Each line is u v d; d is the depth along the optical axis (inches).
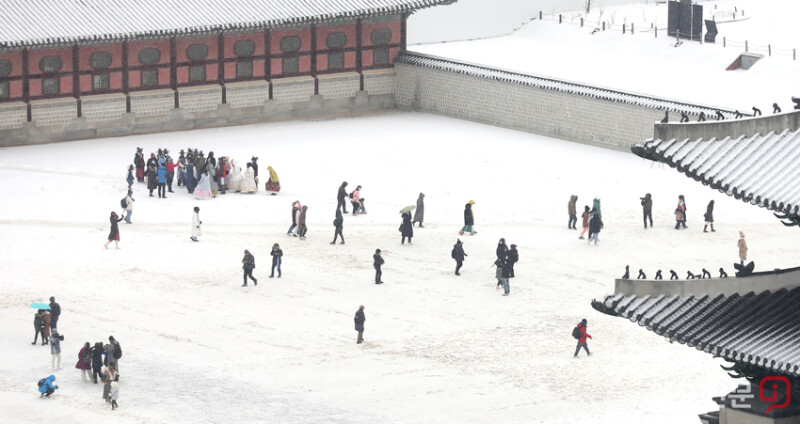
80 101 5826.8
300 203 5017.2
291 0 6176.2
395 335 3801.7
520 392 3393.2
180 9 5964.6
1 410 3272.6
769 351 2320.4
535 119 5974.4
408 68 6427.2
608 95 5713.6
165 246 4498.0
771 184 2266.2
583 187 5226.4
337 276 4274.1
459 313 3981.3
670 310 2420.0
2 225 4653.1
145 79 5964.6
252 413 3280.0
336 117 6309.1
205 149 5674.2
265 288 4158.5
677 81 6584.6
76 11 5772.6
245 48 6151.6
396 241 4621.1
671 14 7337.6
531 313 3981.3
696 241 4626.0
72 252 4414.4
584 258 4453.7
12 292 4060.0
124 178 5216.5
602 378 3469.5
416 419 3240.7
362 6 6235.2
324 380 3484.3
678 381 3422.7
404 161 5531.5
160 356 3627.0
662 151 2343.8
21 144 5733.3
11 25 5615.2
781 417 2461.9
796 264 4367.6
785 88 6427.2
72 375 3503.9
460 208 4995.1
